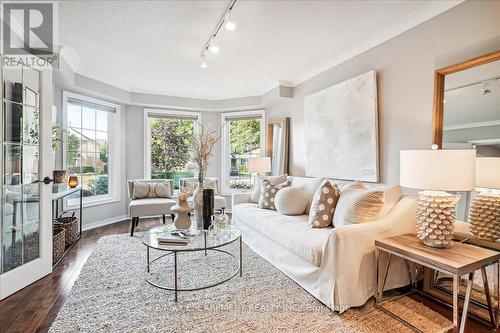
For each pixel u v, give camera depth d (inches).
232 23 89.8
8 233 84.7
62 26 101.9
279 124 187.6
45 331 64.7
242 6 89.0
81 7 89.0
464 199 82.0
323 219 96.8
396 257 82.0
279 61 138.9
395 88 103.8
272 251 105.3
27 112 92.2
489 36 76.2
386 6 89.6
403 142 100.9
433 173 66.7
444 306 75.8
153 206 152.7
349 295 72.4
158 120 210.7
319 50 124.8
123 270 99.4
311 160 150.2
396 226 82.4
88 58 135.7
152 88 192.2
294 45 119.3
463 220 82.0
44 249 95.2
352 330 64.6
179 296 80.2
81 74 150.3
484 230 75.7
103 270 99.4
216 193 185.5
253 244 122.8
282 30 105.6
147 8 89.9
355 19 97.7
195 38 112.5
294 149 173.0
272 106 198.8
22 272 86.2
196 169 213.8
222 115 219.6
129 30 105.3
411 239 76.6
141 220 188.1
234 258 111.8
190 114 215.2
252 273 96.7
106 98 176.2
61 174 130.1
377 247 75.4
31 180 93.2
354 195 89.6
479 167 77.8
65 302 77.3
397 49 102.9
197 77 167.2
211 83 180.5
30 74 93.3
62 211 149.4
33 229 93.8
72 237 130.6
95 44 118.3
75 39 113.2
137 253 118.0
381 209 86.8
